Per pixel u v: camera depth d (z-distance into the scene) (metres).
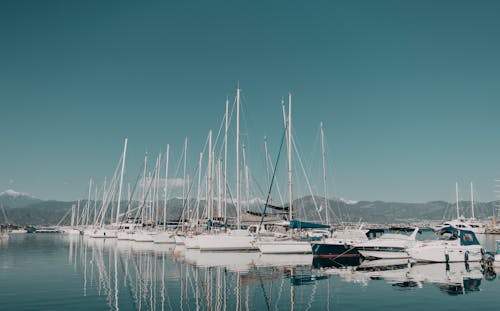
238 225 49.59
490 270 32.81
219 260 40.91
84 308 19.64
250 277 29.55
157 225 83.75
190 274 31.02
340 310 19.34
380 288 24.92
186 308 19.89
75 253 51.06
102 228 102.38
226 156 57.66
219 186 61.47
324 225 45.91
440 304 20.36
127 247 63.09
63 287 25.33
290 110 51.09
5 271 32.91
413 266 35.88
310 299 21.86
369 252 41.62
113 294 23.16
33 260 41.91
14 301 21.08
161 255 47.66
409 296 22.41
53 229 168.00
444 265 36.28
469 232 38.62
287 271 32.75
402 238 43.03
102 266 36.28
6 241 83.69
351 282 27.28
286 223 46.34
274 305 20.53
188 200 73.25
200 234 53.25
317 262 39.16
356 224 56.53
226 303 21.02
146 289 24.78
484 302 20.77
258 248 48.25
